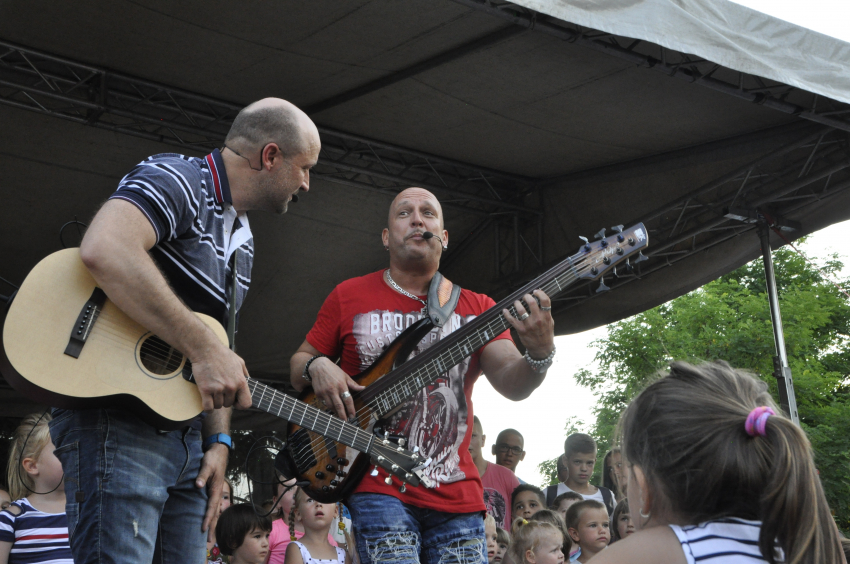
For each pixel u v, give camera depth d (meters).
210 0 6.20
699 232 8.12
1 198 8.31
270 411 2.68
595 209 9.00
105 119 7.89
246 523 4.68
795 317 17.83
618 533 4.52
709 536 1.39
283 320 10.33
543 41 6.42
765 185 7.79
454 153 8.78
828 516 1.37
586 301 9.47
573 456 6.15
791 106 6.58
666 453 1.44
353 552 4.83
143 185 2.13
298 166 2.49
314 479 2.93
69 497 2.10
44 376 1.97
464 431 3.05
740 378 1.54
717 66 6.32
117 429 2.10
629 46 6.20
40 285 2.02
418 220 3.18
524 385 2.99
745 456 1.39
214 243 2.37
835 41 6.04
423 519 2.94
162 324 2.07
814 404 17.08
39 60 7.38
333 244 9.67
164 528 2.32
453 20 6.33
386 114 7.99
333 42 6.77
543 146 8.46
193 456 2.35
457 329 3.00
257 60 7.12
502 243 9.92
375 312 3.15
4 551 3.22
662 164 8.27
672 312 18.84
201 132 7.92
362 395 2.93
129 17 6.50
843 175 7.43
